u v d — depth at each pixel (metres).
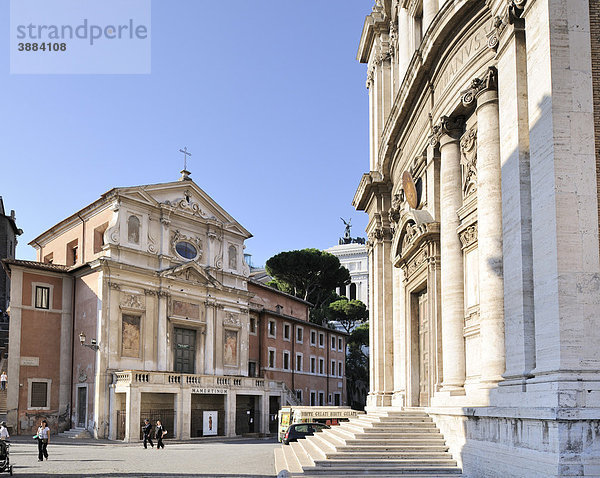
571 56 11.52
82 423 42.69
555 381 10.48
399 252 24.38
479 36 16.05
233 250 53.50
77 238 48.31
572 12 11.66
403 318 24.27
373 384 28.45
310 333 63.09
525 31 12.68
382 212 28.08
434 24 17.48
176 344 46.94
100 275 42.84
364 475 14.70
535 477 10.70
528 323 12.05
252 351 54.72
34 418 42.34
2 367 44.28
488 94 15.18
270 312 56.38
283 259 70.50
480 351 15.94
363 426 18.20
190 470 21.33
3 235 66.88
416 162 21.67
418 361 22.72
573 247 10.95
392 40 28.73
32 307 43.47
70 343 44.88
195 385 43.22
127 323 43.56
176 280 46.94
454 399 16.09
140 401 40.50
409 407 21.03
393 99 28.67
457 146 17.91
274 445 36.97
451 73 17.66
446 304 17.48
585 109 11.39
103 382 41.31
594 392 10.27
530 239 12.35
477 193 15.78
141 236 45.75
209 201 51.41
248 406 49.34
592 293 10.81
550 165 11.28
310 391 61.66
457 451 15.40
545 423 10.56
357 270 117.81
